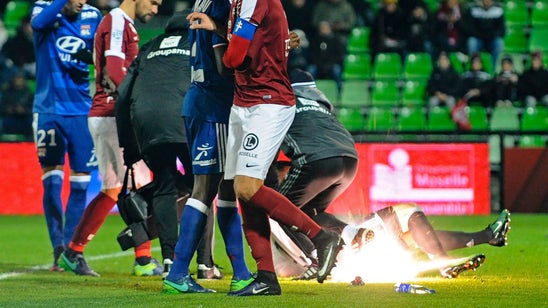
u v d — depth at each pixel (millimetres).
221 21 14930
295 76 18531
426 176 38406
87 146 21438
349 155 17781
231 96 15266
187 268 15531
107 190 19578
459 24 46531
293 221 14500
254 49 14250
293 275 18688
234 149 14766
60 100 21281
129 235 18844
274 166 17734
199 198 15469
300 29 47562
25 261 22719
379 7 48406
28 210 39312
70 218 21219
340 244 14375
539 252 23578
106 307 13820
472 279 17516
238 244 16016
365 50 48750
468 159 38562
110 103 19422
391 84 45938
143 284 17156
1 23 48875
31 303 14469
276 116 14398
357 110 44125
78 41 21359
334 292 15344
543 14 49594
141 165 20594
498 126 43094
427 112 43250
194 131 15359
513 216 38062
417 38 46531
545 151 39250
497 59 46562
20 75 41906
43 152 21266
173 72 17438
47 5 21406
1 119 42719
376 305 13641
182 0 49750
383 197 38156
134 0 19062
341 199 37125
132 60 18969
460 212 38562
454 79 43375
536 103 43219
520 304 13781
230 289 15977
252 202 14469
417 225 17672
